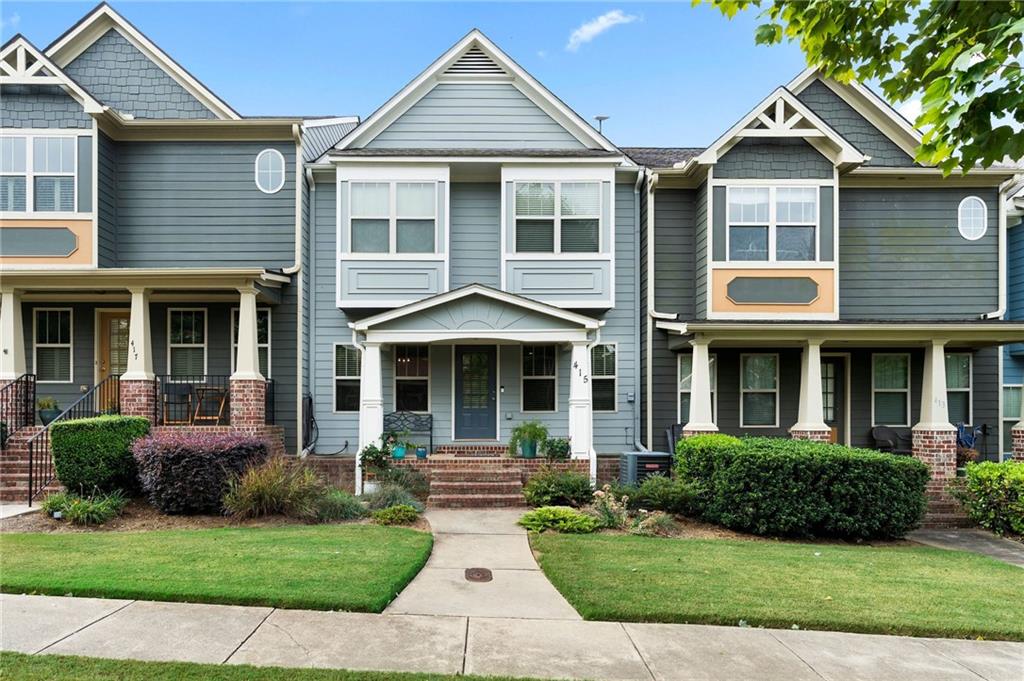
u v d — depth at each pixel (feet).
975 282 41.93
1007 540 28.02
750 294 38.65
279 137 40.60
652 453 35.47
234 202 40.40
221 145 40.45
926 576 20.39
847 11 13.25
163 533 23.66
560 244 39.73
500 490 32.53
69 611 15.28
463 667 12.91
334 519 27.25
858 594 18.13
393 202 39.40
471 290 35.53
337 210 39.58
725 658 13.75
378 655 13.35
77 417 37.19
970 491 30.45
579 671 12.90
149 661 12.66
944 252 42.09
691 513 29.37
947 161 11.05
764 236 38.91
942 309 41.93
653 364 41.37
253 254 40.32
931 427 35.76
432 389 40.70
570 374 40.57
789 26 14.03
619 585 18.29
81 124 37.47
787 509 26.14
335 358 40.93
